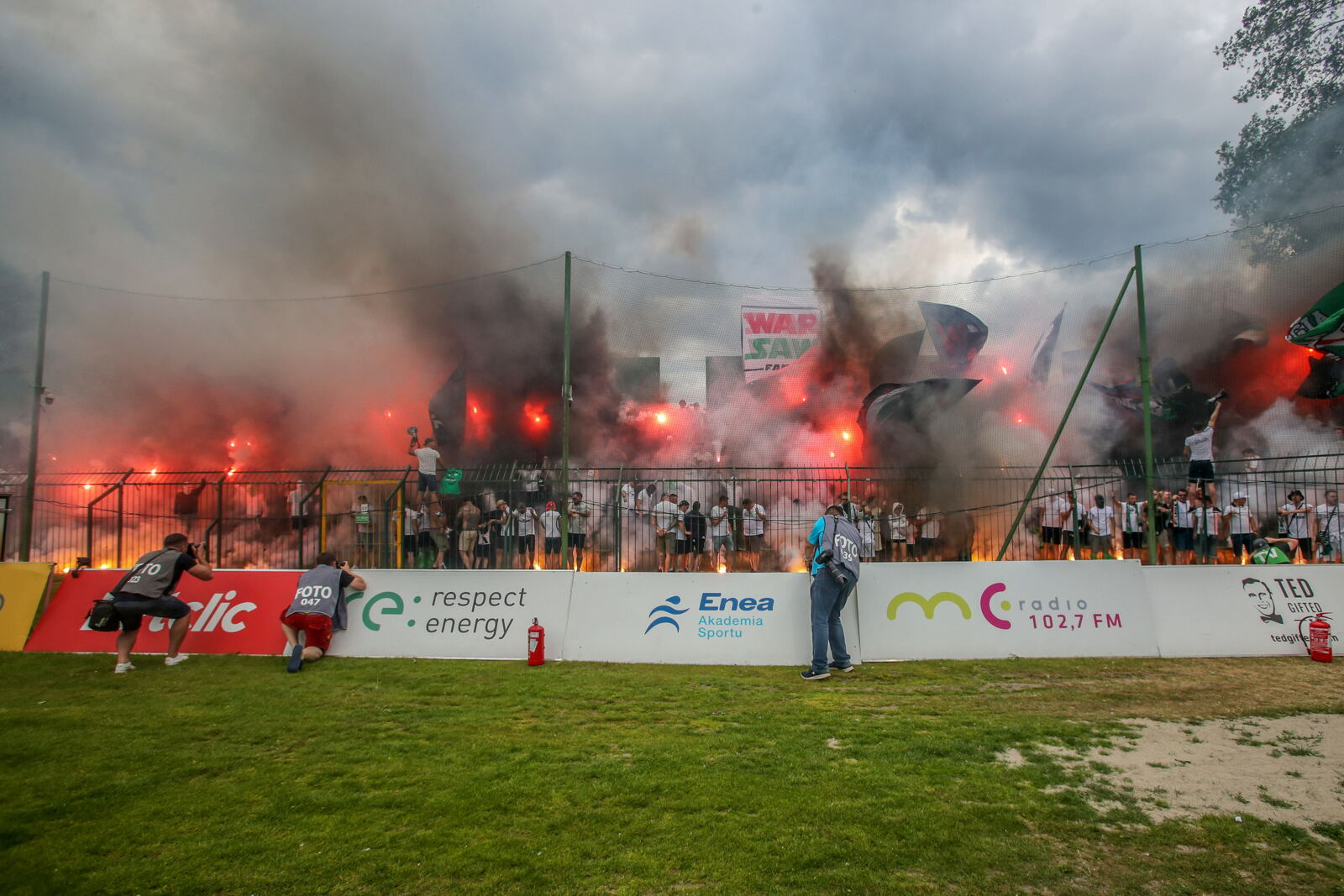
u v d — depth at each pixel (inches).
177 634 324.5
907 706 260.7
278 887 145.4
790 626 332.8
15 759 211.5
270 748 220.8
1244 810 175.8
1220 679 290.5
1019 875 148.9
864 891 143.3
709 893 142.7
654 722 244.8
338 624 343.9
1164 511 512.4
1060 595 339.0
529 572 350.3
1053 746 217.8
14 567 369.1
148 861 154.9
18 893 142.4
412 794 187.0
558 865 152.9
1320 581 343.9
